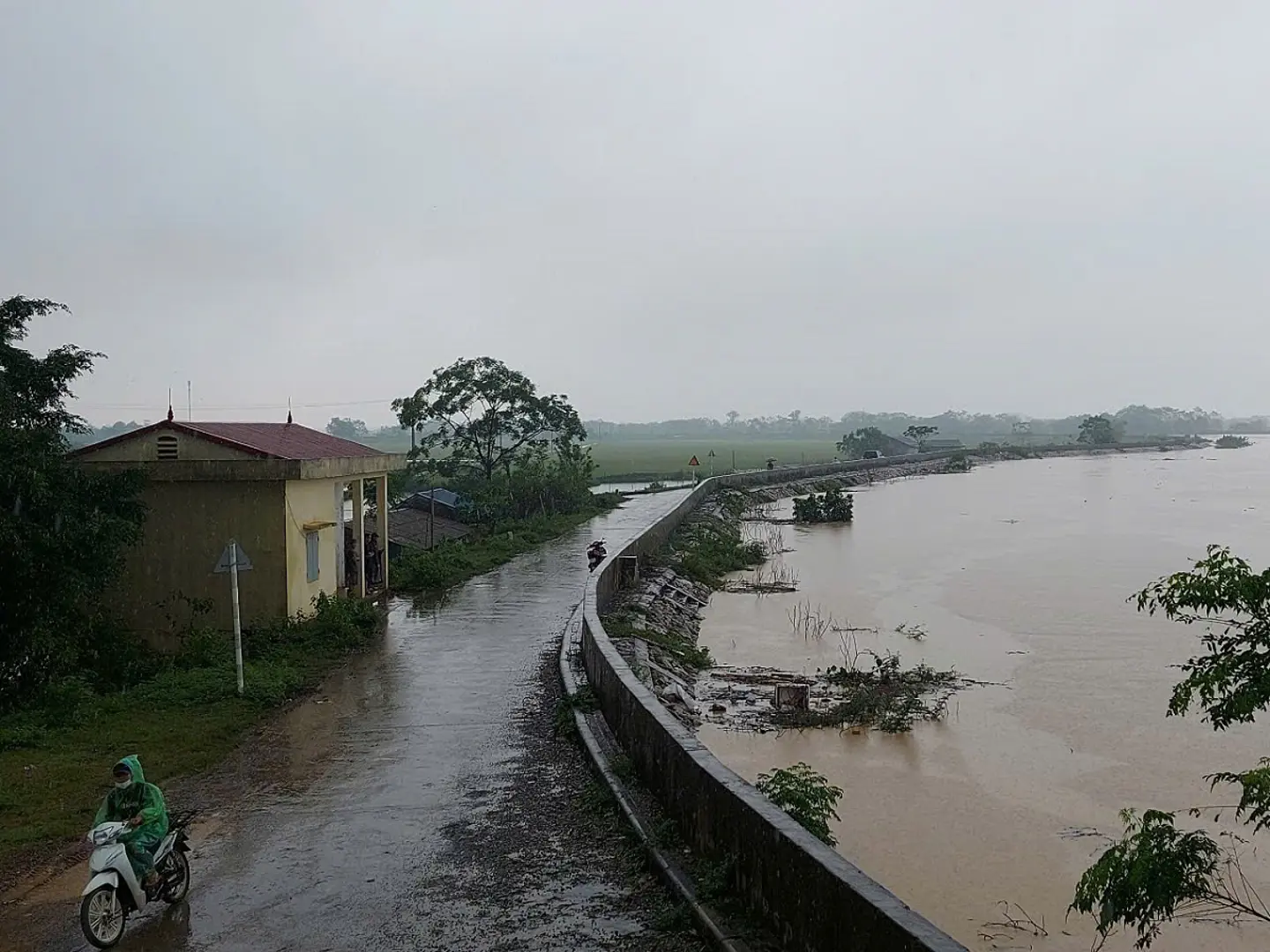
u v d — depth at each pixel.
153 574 17.73
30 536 13.69
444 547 29.34
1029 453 117.62
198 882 8.00
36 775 10.59
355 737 12.12
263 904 7.58
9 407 15.27
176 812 8.59
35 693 13.91
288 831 9.08
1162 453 132.38
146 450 18.08
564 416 46.34
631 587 24.41
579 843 8.62
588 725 11.88
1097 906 9.83
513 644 17.48
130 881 7.11
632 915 7.18
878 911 5.00
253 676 14.34
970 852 11.23
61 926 7.23
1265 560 33.19
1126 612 25.20
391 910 7.41
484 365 44.16
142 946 6.93
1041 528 45.50
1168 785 13.29
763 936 6.26
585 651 14.91
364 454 22.78
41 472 14.07
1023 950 9.12
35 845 8.74
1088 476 83.94
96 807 9.67
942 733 15.49
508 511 41.31
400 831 9.02
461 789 10.16
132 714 13.02
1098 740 15.13
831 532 45.41
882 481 79.88
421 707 13.45
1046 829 11.86
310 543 18.84
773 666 20.02
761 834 6.44
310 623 17.83
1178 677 18.59
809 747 14.89
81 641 16.00
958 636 22.77
